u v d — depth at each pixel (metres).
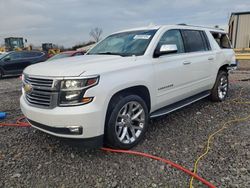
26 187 2.83
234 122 4.66
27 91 3.48
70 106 3.05
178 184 2.79
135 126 3.78
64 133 3.15
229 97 6.63
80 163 3.30
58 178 2.98
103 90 3.15
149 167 3.15
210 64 5.44
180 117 5.02
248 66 14.30
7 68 14.95
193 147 3.65
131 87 3.59
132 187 2.77
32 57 16.12
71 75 3.05
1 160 3.43
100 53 4.49
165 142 3.85
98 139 3.24
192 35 5.11
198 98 5.27
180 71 4.47
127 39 4.53
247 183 2.75
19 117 5.45
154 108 4.12
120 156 3.44
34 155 3.56
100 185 2.82
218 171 3.00
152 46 4.05
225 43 6.47
